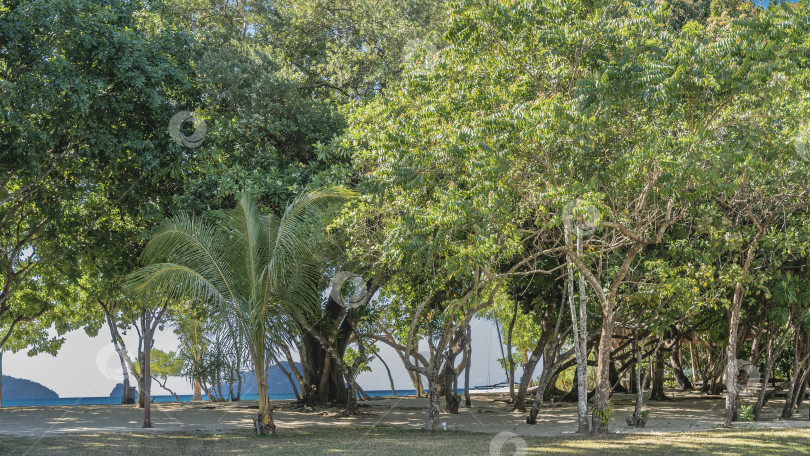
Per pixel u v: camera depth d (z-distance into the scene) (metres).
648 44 11.57
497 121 10.64
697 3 22.97
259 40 23.44
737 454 12.01
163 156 17.06
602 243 15.21
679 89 11.39
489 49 12.20
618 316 18.11
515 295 21.95
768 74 10.84
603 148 12.83
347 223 15.98
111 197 19.36
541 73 12.84
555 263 18.86
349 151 17.56
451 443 14.38
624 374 34.53
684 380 36.78
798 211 16.86
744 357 29.78
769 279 16.41
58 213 18.27
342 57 23.02
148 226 19.56
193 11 23.80
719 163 11.29
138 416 23.31
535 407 19.27
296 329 17.33
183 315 24.88
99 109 15.78
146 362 18.75
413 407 26.98
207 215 17.62
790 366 28.20
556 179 11.72
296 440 15.38
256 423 16.81
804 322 16.98
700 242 16.41
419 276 18.67
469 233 12.41
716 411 22.33
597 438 14.85
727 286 17.56
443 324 18.22
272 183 17.69
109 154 15.99
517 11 11.40
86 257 21.11
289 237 15.93
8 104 13.94
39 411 26.67
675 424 18.30
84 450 13.58
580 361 16.27
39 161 15.30
